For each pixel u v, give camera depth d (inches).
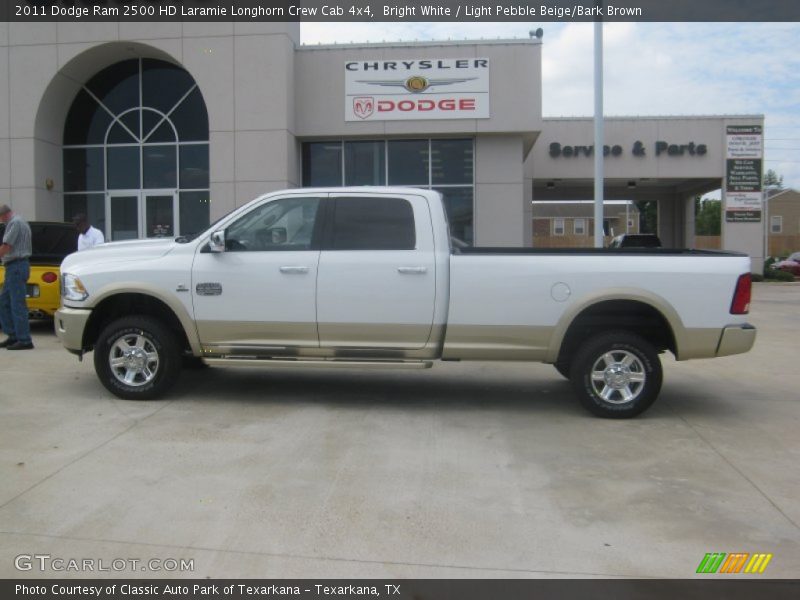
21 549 150.6
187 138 716.7
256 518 166.7
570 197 1314.0
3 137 683.4
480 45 666.8
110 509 170.7
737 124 1026.1
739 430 246.4
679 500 181.8
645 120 1027.9
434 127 673.0
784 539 159.8
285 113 649.0
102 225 730.8
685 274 249.0
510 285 252.1
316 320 259.4
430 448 221.5
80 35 670.5
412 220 259.4
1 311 384.2
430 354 258.4
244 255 263.0
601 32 525.7
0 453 210.1
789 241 2432.3
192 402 273.9
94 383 301.0
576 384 257.9
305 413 260.4
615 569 145.2
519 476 197.6
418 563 146.6
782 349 430.0
